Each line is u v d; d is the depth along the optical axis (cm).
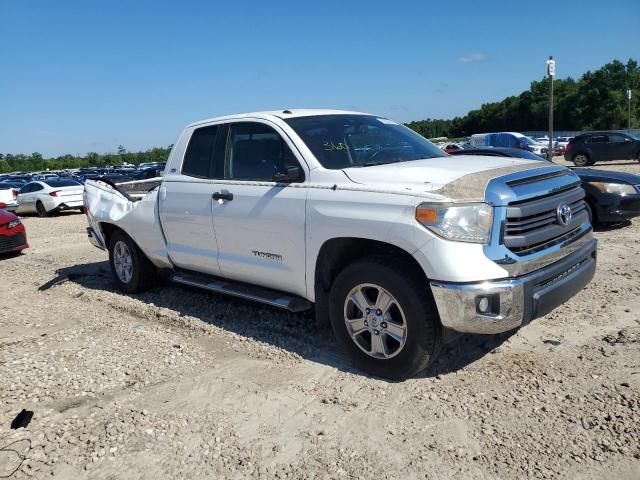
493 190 358
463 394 368
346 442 323
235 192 487
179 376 423
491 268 348
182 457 319
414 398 368
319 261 428
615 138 2495
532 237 369
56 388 412
